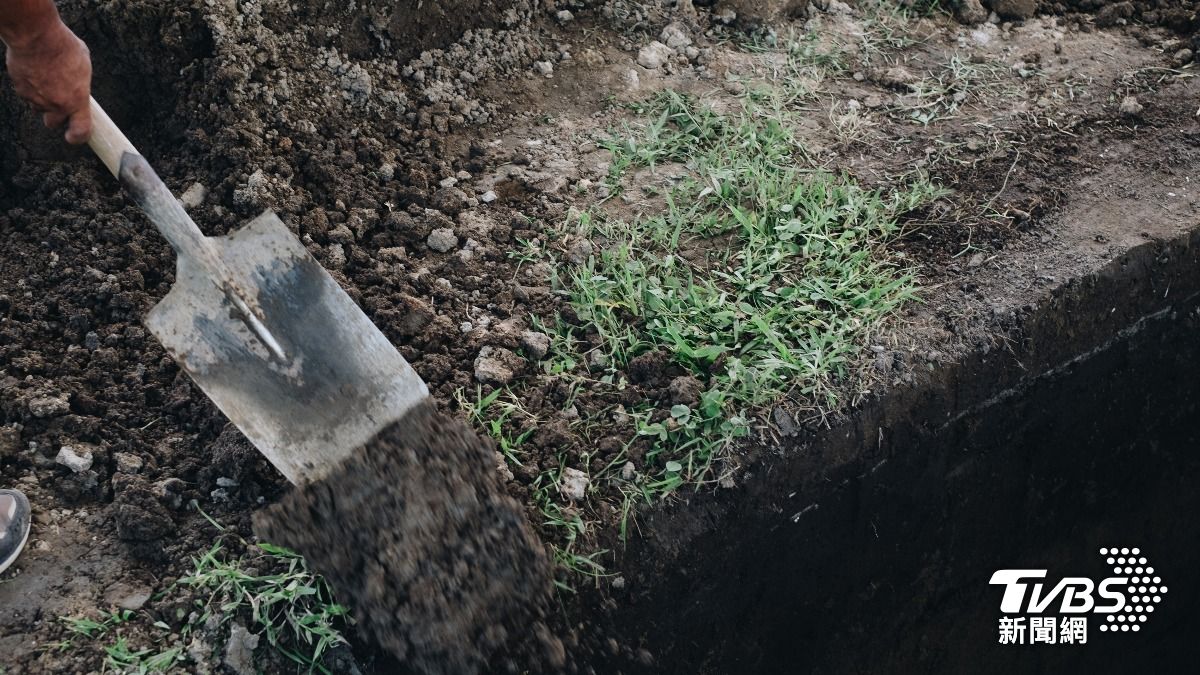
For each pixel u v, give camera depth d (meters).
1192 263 2.22
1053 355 2.11
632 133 2.31
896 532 2.07
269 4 2.24
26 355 1.90
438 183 2.21
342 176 2.17
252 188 2.10
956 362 2.01
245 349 1.71
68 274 2.01
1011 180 2.28
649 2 2.54
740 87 2.42
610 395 1.92
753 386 1.90
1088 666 2.41
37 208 2.11
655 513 1.82
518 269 2.08
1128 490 2.35
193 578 1.69
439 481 1.70
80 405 1.86
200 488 1.80
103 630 1.64
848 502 1.98
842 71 2.49
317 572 1.68
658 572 1.82
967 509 2.15
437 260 2.10
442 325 1.98
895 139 2.34
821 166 2.28
